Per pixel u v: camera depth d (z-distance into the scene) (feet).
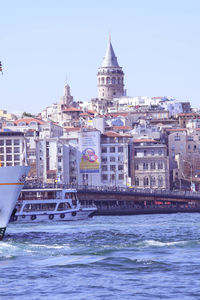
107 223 551.18
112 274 268.00
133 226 502.79
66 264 291.79
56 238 400.88
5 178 370.53
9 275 268.00
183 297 226.99
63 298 229.45
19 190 375.86
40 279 259.80
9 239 396.16
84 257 312.29
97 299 227.61
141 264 289.33
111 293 235.20
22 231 457.68
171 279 255.29
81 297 230.48
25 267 285.84
